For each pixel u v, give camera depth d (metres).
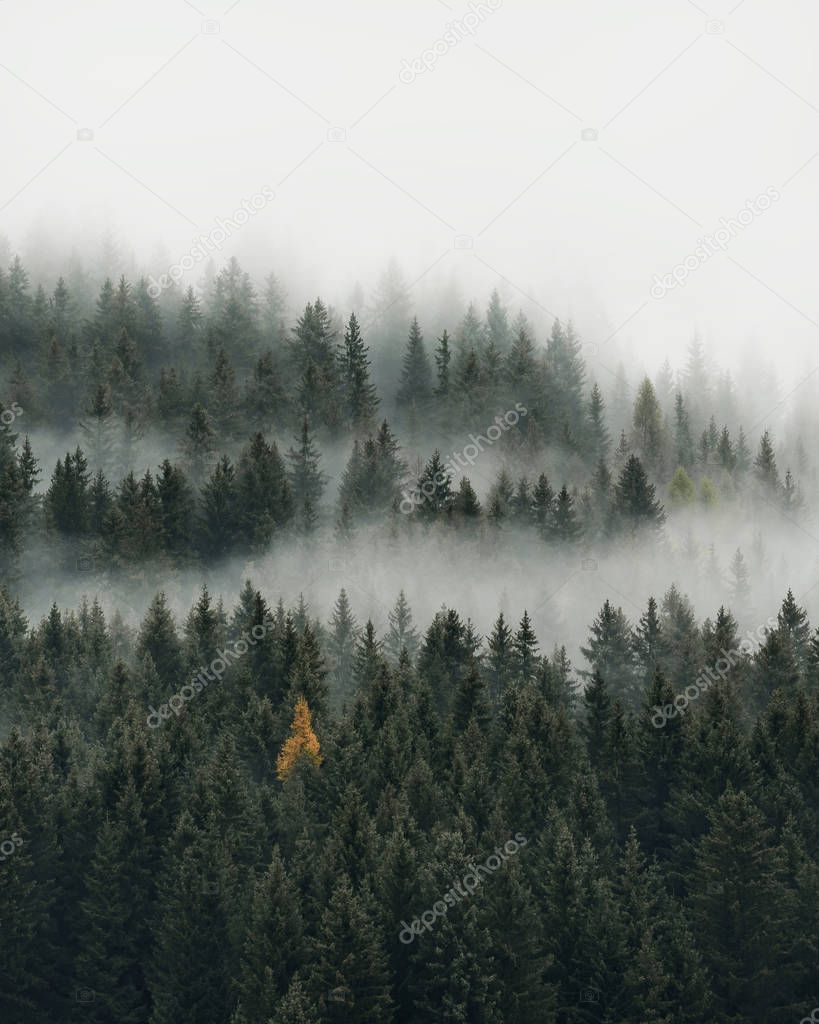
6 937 50.16
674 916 51.88
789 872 54.19
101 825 56.22
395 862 49.16
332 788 60.62
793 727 67.06
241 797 57.78
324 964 44.03
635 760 63.00
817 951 50.34
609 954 47.97
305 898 50.78
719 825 52.12
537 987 45.69
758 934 49.56
